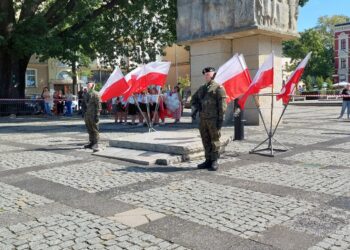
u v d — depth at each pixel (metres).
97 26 27.03
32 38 23.84
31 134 15.23
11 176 7.89
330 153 9.67
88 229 4.89
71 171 8.20
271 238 4.52
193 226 4.93
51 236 4.70
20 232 4.84
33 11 25.61
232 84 9.65
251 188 6.58
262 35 16.47
